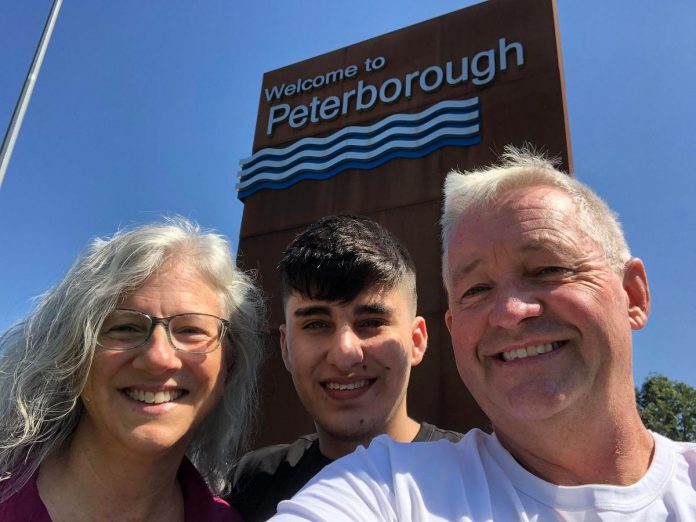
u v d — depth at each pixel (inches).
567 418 14.8
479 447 16.5
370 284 24.1
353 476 15.0
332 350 23.5
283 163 84.7
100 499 18.6
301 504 14.2
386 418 24.3
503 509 14.3
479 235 16.6
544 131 65.5
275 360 68.4
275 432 64.4
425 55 79.8
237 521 21.4
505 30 74.4
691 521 13.5
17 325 21.2
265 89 95.0
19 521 17.1
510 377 15.5
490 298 16.2
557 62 68.4
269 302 74.4
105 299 19.2
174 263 20.6
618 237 17.1
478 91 72.6
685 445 15.7
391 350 24.4
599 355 14.9
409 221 69.6
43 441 19.0
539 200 16.3
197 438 23.9
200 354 19.8
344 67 87.4
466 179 18.3
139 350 18.7
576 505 14.0
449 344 59.5
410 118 75.5
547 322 15.3
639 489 14.1
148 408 18.6
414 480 14.7
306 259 24.4
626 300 16.3
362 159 76.8
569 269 15.5
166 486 20.0
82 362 18.9
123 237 20.7
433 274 64.7
